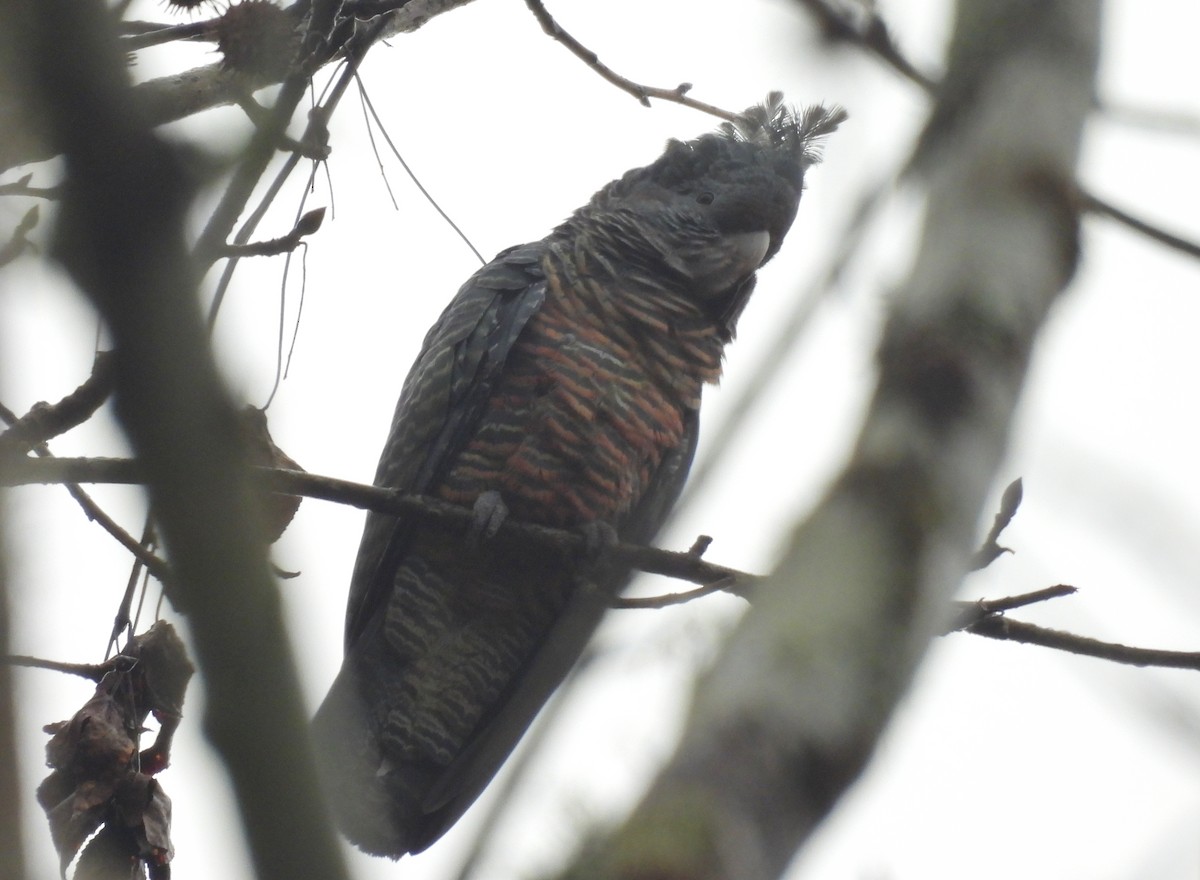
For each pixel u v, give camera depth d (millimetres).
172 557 3986
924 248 5523
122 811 8969
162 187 3660
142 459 3910
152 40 9648
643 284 15281
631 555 12305
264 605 4051
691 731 4125
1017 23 6188
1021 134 5836
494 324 14867
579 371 14703
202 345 3855
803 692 4203
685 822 3881
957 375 5051
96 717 9141
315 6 9219
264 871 4039
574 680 4809
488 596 14922
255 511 4094
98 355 8875
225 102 9703
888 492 4742
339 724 14938
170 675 9430
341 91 9617
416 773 15328
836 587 4484
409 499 10508
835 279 5781
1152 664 9961
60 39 3521
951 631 9859
